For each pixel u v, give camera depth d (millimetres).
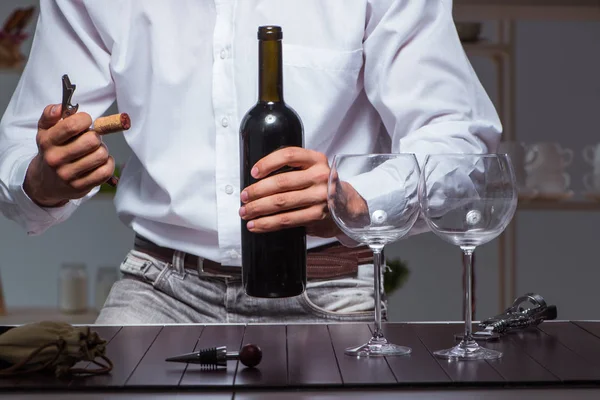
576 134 4258
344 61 1644
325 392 971
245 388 983
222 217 1632
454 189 1109
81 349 1038
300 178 1225
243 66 1652
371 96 1651
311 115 1652
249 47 1652
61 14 1769
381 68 1623
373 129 1738
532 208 3152
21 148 1664
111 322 1625
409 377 1012
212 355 1070
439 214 1116
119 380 1009
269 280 1244
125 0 1700
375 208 1122
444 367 1061
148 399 950
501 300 3299
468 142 1532
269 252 1241
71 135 1328
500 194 1103
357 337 1249
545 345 1193
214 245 1646
